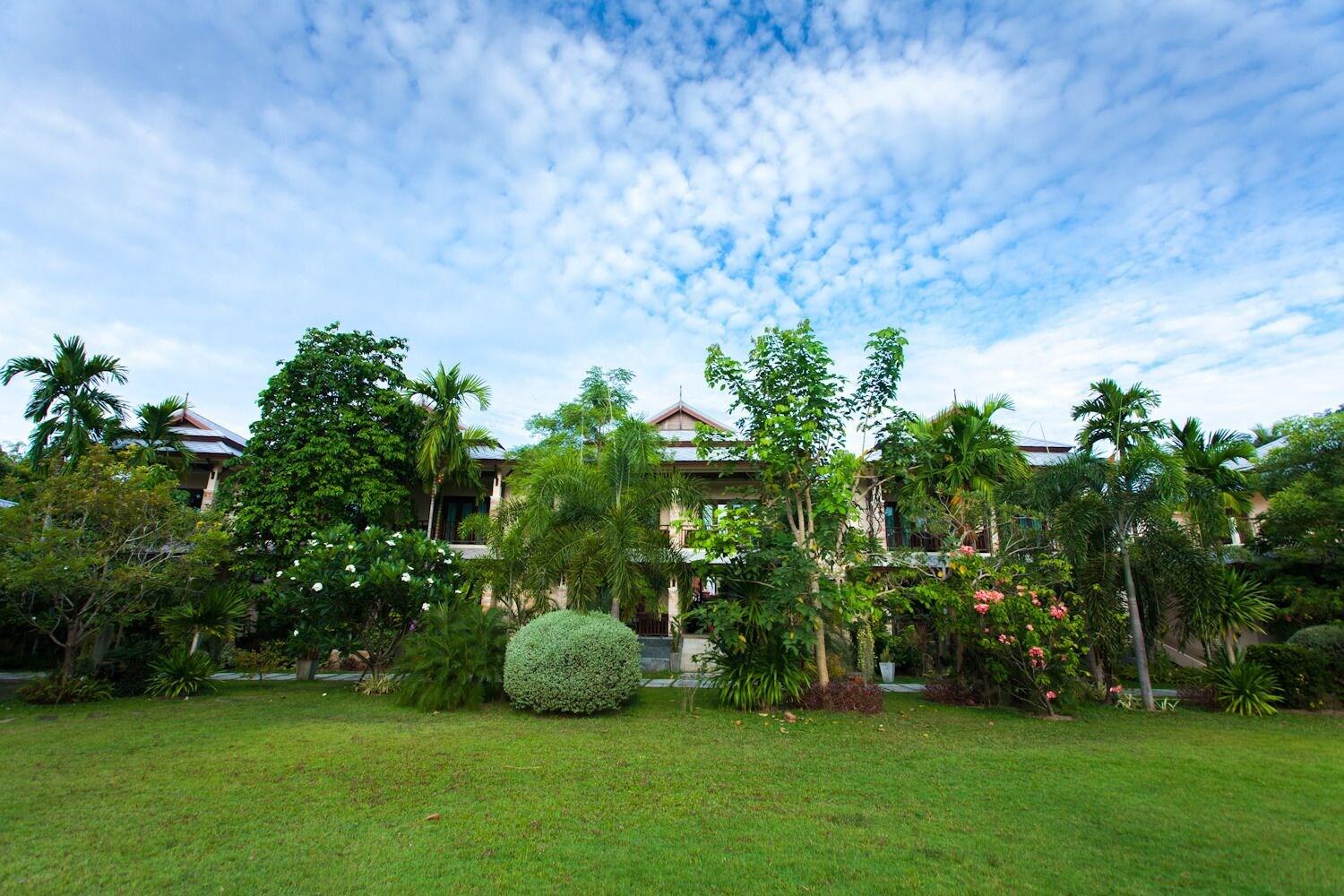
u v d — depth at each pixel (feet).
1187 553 41.93
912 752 26.55
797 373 40.24
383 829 16.37
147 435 64.18
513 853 14.85
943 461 53.31
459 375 69.77
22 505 36.76
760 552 38.09
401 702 38.86
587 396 65.51
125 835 15.66
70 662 40.24
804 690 38.68
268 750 25.30
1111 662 43.62
